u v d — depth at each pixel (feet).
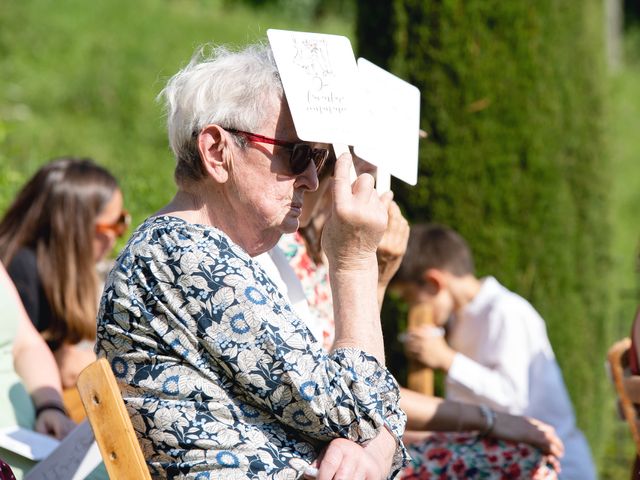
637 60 171.73
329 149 21.03
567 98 47.16
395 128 20.11
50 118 85.97
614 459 53.78
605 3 55.72
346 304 17.83
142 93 91.66
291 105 17.37
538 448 27.40
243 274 16.66
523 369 31.58
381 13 43.11
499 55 43.21
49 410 26.03
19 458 22.26
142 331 16.74
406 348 31.12
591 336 49.70
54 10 106.01
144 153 78.43
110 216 31.81
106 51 101.04
